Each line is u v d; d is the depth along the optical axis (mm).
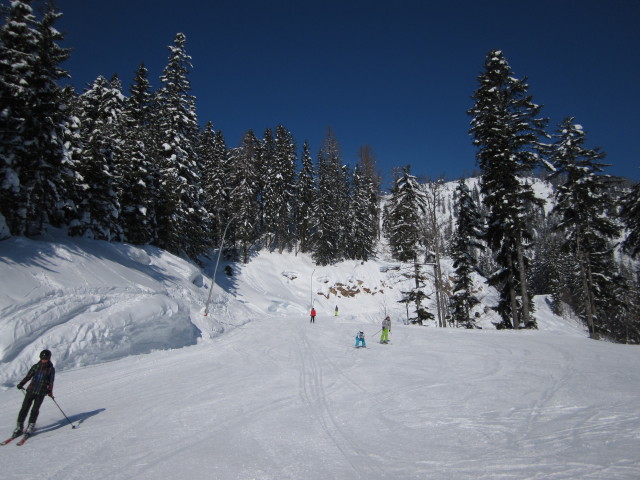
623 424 6453
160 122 39906
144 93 39312
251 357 15500
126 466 5387
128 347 15875
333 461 5410
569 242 26281
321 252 57156
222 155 54719
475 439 6086
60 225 24453
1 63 17125
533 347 15523
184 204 37969
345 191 61969
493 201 24188
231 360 14875
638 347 15523
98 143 26500
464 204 31656
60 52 18859
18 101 17578
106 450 6035
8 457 5801
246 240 54094
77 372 12602
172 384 10930
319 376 11609
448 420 7105
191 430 6941
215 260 53125
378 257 63000
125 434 6793
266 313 44156
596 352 14148
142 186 31156
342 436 6480
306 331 24984
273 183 57250
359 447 5945
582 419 6809
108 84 36219
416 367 12375
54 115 19172
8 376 11086
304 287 54281
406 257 35781
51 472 5219
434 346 16734
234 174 55469
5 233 17047
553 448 5547
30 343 12406
